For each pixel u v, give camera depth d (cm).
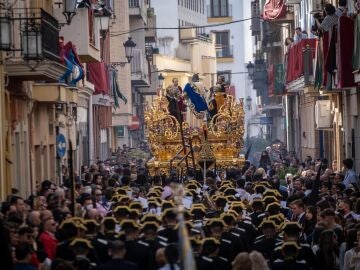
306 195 3988
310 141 7919
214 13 18300
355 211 3325
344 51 4631
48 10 5134
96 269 2386
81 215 3234
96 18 6003
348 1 4900
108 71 7938
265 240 2822
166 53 14225
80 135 6681
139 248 2627
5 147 3850
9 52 3916
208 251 2512
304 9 7662
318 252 2742
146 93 11012
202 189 4250
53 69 4012
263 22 10981
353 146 5481
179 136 5634
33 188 4650
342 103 5897
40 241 2691
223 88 5756
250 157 10325
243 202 3675
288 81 7556
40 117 4956
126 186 4091
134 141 10388
